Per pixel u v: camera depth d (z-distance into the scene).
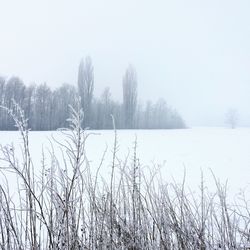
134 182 2.10
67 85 41.41
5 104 32.50
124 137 27.61
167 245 1.96
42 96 36.91
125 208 2.07
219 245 2.10
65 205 1.67
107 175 7.10
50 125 36.81
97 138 25.09
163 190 2.19
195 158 14.02
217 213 2.86
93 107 46.69
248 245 2.24
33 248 1.67
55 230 1.71
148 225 2.03
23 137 1.68
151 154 15.41
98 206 2.01
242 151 17.42
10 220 1.66
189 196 4.99
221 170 10.02
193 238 2.01
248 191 5.85
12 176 7.02
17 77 37.56
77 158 1.59
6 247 1.73
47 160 8.37
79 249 1.72
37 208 2.63
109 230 1.86
